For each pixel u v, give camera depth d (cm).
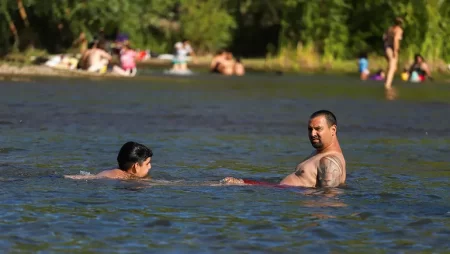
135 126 2284
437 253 899
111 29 5822
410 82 5466
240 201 1176
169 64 7412
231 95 3716
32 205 1108
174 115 2645
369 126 2478
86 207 1104
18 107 2725
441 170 1577
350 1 7119
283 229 998
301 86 4634
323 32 6962
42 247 892
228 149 1853
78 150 1742
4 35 5866
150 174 1437
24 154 1653
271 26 9238
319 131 1344
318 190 1284
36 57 5934
